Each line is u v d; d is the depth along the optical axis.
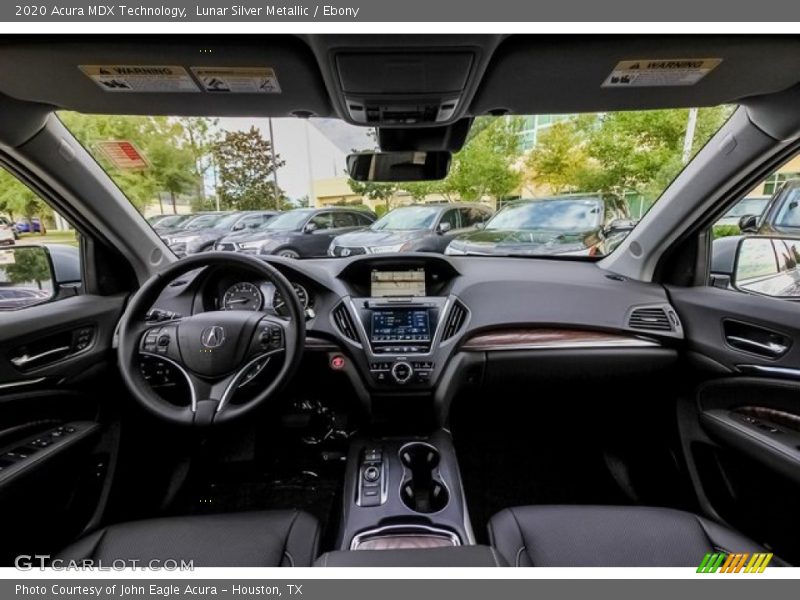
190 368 1.34
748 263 1.66
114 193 1.65
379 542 1.19
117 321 1.70
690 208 1.69
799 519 1.22
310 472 1.99
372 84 1.07
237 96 1.19
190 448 1.87
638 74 1.08
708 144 1.56
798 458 1.21
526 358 1.75
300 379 1.76
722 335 1.59
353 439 1.62
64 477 1.37
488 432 2.25
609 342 1.75
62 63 1.01
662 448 1.82
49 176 1.45
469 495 1.93
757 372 1.47
